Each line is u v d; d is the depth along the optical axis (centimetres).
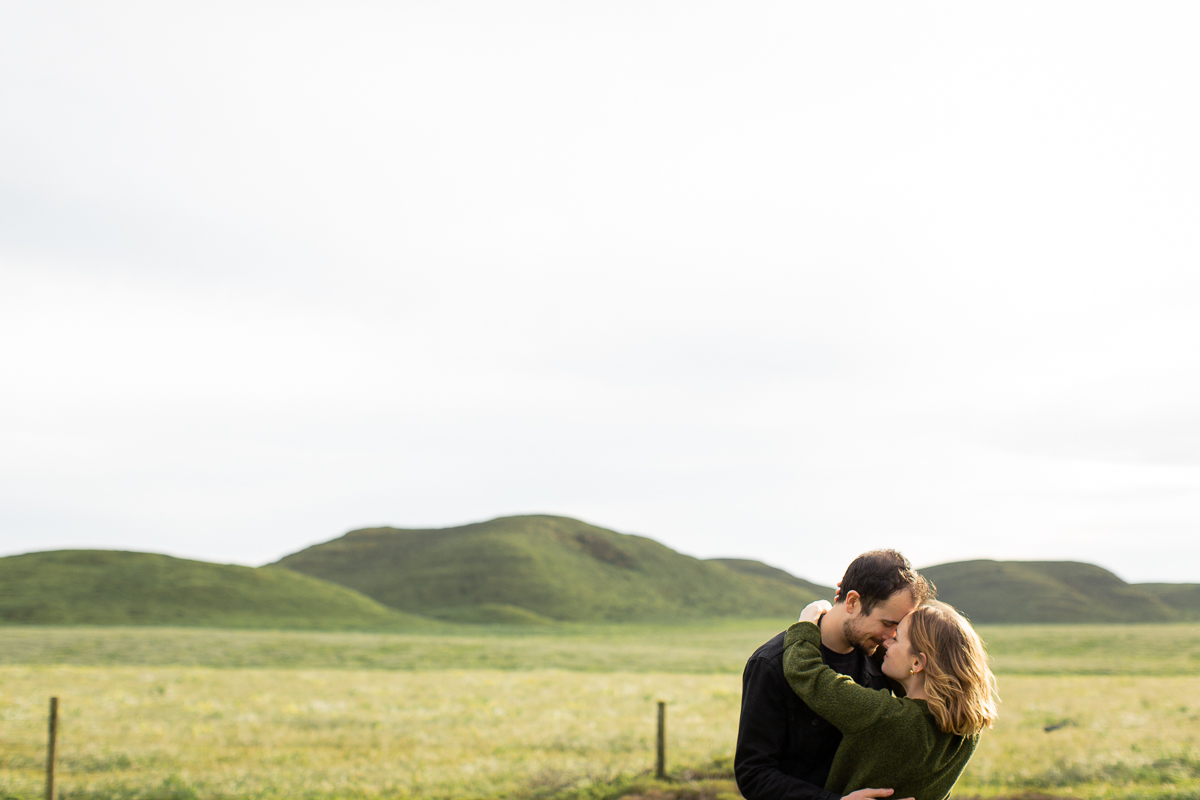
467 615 19088
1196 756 1514
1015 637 8944
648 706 2816
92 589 13775
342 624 13250
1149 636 8394
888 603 359
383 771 1600
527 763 1658
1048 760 1571
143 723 2267
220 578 15362
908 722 337
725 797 1288
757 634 13362
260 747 1895
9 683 3419
